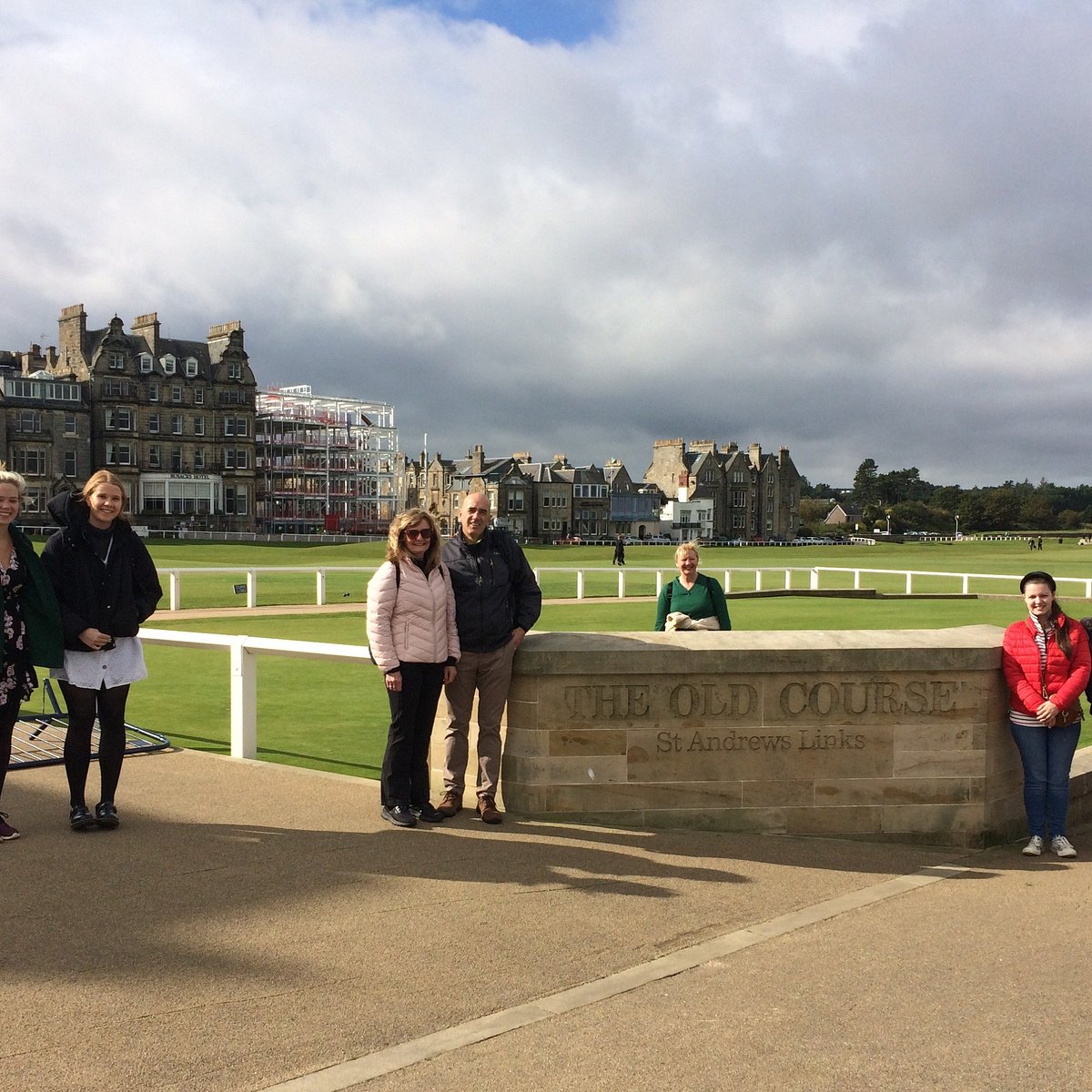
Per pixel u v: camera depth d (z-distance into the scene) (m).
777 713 6.39
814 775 6.42
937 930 4.84
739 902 5.11
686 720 6.37
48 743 8.13
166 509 87.25
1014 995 4.11
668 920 4.81
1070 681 6.17
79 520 5.95
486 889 5.13
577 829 6.25
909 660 6.39
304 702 11.42
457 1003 3.89
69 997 3.84
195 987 3.95
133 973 4.06
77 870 5.24
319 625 20.25
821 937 4.68
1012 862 6.12
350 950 4.34
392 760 6.16
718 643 6.39
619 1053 3.55
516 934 4.57
